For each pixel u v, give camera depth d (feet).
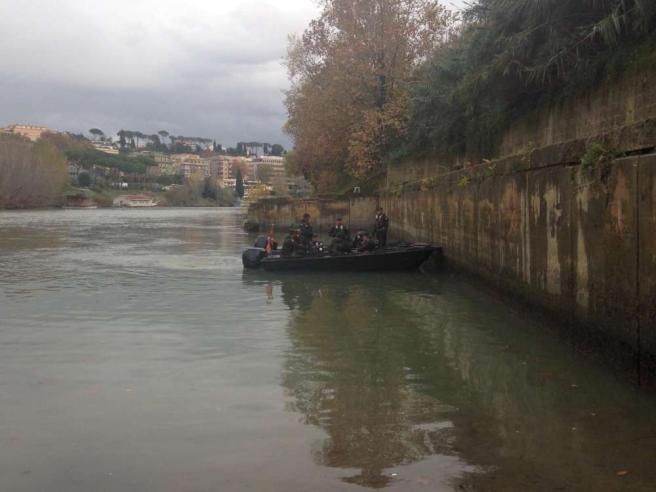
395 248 65.10
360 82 120.16
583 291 27.71
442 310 42.86
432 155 75.10
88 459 18.84
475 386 25.64
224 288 54.29
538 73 36.45
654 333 21.29
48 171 384.27
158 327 37.76
